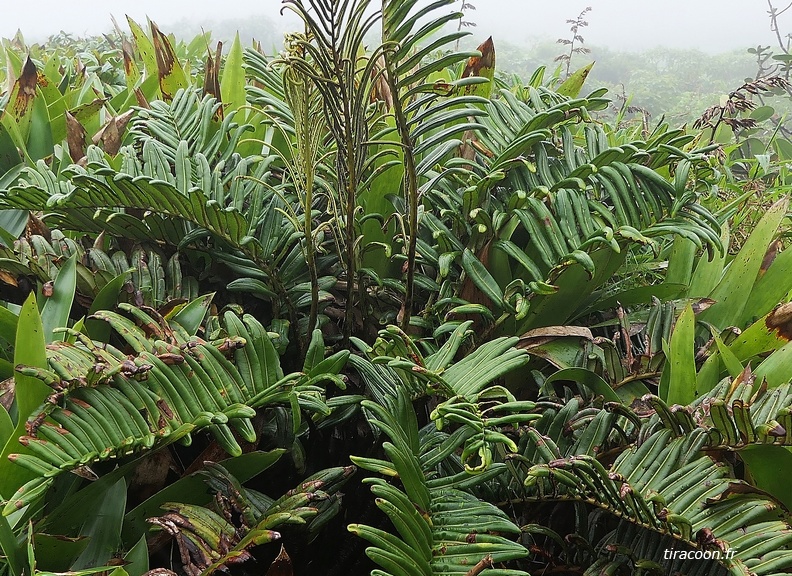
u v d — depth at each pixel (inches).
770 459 42.3
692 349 48.5
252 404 43.5
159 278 58.7
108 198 55.1
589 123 70.1
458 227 63.7
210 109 68.8
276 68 75.7
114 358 40.6
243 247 56.0
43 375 37.0
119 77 119.3
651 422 47.1
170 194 53.2
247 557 36.2
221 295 66.6
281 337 55.6
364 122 49.4
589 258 52.4
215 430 40.9
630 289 63.5
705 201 86.0
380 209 62.9
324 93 46.4
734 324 61.9
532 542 46.3
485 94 74.3
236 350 45.1
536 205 56.7
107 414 38.2
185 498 43.8
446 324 53.8
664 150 61.3
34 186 56.1
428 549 37.6
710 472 40.6
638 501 37.5
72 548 38.4
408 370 41.1
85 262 60.5
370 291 63.4
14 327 49.1
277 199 62.4
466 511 40.3
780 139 124.6
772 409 42.8
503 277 61.1
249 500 45.1
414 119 50.1
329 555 47.5
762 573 34.9
